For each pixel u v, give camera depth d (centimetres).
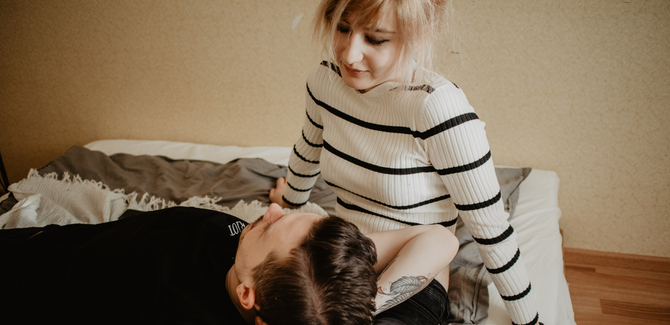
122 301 70
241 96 202
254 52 190
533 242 119
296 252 54
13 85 225
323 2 69
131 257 75
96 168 164
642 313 153
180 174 165
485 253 74
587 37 149
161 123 219
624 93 152
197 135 217
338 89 85
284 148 196
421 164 77
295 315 50
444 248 71
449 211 84
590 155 164
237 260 62
